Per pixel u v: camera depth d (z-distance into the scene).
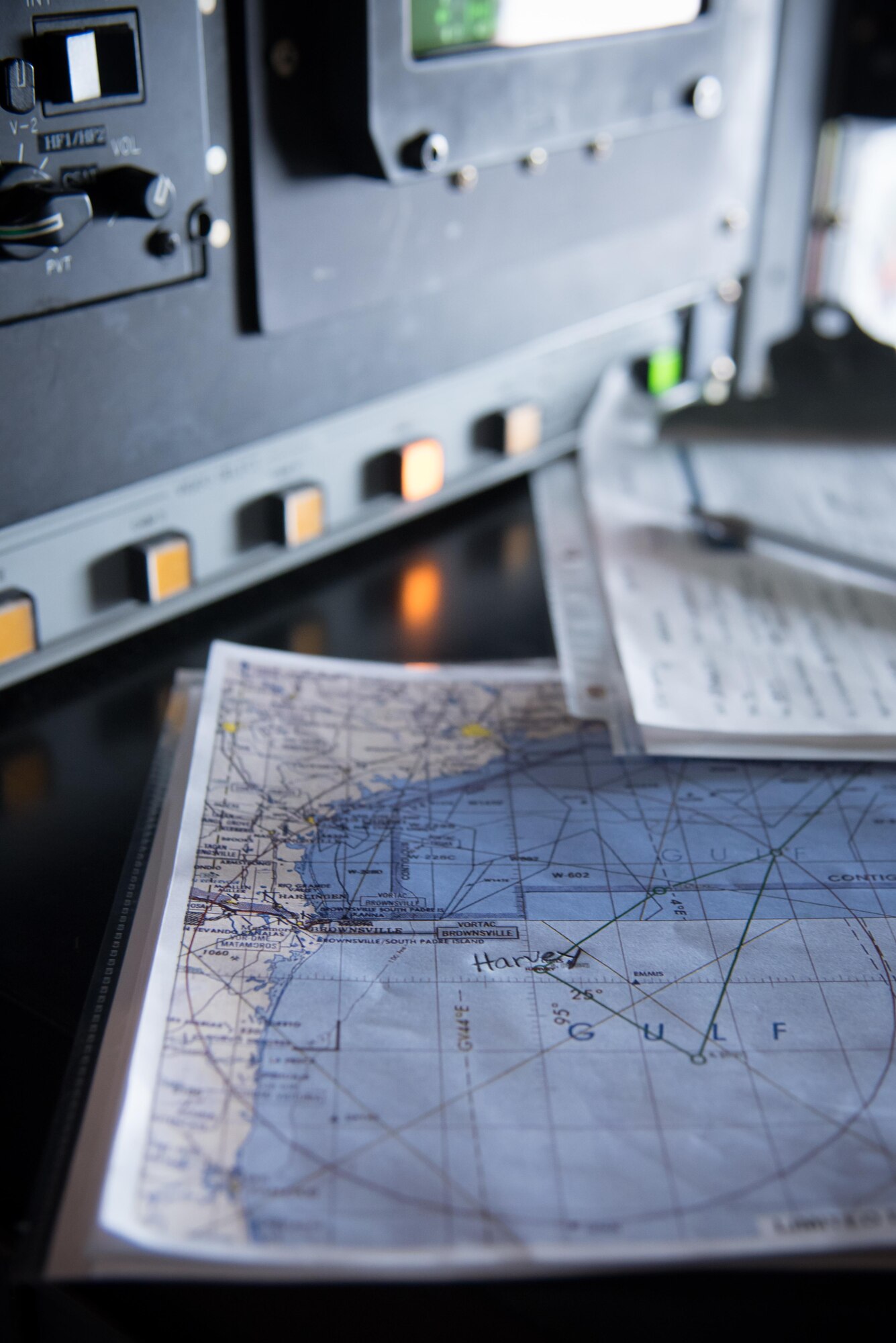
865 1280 0.30
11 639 0.42
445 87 0.44
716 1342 0.29
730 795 0.40
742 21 0.53
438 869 0.37
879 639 0.45
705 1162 0.31
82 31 0.39
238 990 0.34
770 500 0.51
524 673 0.44
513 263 0.50
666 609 0.47
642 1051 0.33
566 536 0.51
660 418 0.56
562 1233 0.30
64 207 0.39
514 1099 0.32
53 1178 0.31
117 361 0.42
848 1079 0.33
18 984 0.35
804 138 0.58
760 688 0.43
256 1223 0.30
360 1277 0.28
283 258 0.44
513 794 0.40
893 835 0.39
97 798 0.40
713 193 0.55
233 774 0.40
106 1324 0.29
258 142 0.42
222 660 0.43
